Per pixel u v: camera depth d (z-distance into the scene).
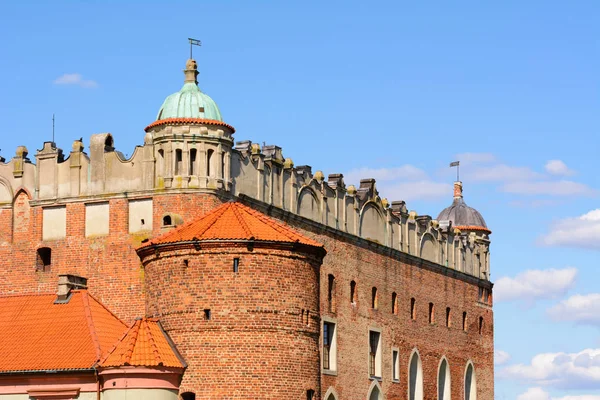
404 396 128.00
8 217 108.19
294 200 112.19
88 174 105.25
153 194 101.94
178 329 93.50
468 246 147.88
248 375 92.44
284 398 93.25
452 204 155.62
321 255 98.12
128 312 101.50
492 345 151.50
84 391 89.00
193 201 100.81
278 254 94.50
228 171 102.75
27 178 108.00
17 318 95.62
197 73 108.62
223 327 92.81
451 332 140.38
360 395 119.19
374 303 124.19
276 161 110.31
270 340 93.25
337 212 119.38
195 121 103.56
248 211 98.50
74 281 98.50
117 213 103.38
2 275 107.56
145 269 97.31
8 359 91.25
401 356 128.00
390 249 127.69
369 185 126.75
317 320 97.06
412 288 132.00
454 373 140.25
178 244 94.38
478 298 148.88
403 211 132.12
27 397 90.00
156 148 102.69
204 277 93.56
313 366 95.88
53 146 107.81
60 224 105.88
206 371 92.44
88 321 93.69
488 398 149.12
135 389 88.00
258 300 93.44
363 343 120.88
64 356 90.44
